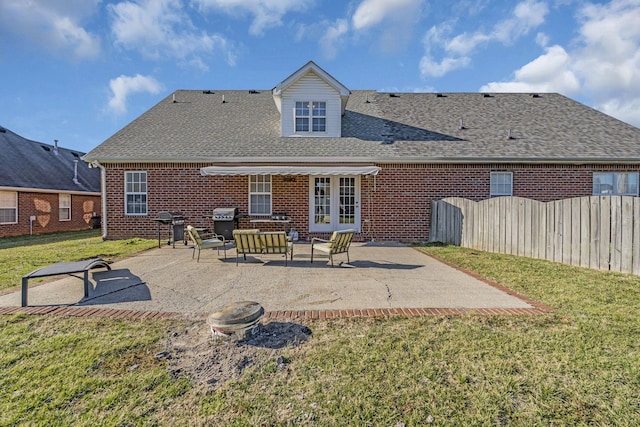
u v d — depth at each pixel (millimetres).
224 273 10438
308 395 4094
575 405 3850
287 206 18328
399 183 18062
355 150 17828
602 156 17203
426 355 4969
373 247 15938
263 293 8242
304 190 18297
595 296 7703
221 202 18203
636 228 9578
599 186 17797
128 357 4980
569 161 17312
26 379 4406
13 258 12961
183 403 3955
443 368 4621
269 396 4082
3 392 4145
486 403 3900
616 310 6758
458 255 13430
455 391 4129
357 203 18312
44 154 30891
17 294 8156
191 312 6871
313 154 17391
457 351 5078
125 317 6562
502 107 22750
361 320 6344
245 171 16125
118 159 17516
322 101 19234
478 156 17297
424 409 3820
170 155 17484
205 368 4695
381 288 8641
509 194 17875
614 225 10094
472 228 15352
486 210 14609
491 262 11852
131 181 18250
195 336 5703
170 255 13703
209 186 18156
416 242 17609
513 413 3738
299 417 3715
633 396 3980
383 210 18125
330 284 9078
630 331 5719
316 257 13352
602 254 10398
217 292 8336
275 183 18297
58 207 27719
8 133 29250
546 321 6195
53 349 5219
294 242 17703
